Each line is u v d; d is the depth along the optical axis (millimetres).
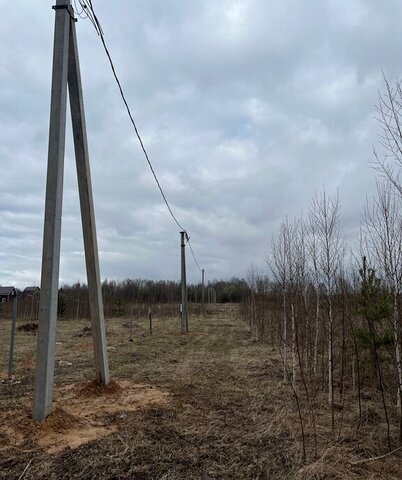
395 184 5125
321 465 4715
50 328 5902
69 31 7039
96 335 7848
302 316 9375
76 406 6934
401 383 5832
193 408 7051
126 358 12945
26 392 8289
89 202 7734
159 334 21766
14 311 9805
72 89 7426
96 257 7859
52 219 6004
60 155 6180
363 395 8188
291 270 9289
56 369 11047
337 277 8109
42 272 5961
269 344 16891
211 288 65688
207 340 19156
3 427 5707
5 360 12820
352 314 8078
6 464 4703
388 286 5941
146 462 4832
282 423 6324
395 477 4625
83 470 4574
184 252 23594
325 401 7789
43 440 5355
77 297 35531
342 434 5930
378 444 5602
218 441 5547
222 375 10297
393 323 6121
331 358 7383
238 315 40219
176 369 11031
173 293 45938
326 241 8039
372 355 7715
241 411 6980
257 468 4738
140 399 7465
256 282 23156
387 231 5711
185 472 4609
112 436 5578
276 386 9008
